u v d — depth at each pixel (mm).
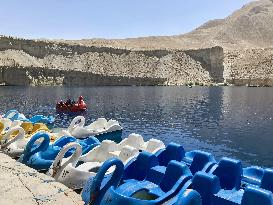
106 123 26500
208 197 11031
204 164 13422
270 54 181375
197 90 103938
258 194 9430
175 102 63688
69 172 14102
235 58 190250
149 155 13500
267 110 51906
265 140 30125
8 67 106875
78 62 145000
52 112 45125
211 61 161625
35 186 11977
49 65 136625
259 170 13375
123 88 106812
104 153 15945
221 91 99438
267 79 133625
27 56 133500
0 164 14219
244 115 46219
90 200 11383
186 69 157500
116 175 11820
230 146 27844
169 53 164375
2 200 10516
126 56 157500
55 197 11391
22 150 17719
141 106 55781
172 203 10703
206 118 43094
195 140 29984
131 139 17375
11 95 71812
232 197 10945
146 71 152375
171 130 34531
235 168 12172
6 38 132000
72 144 14539
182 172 11797
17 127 18266
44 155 16375
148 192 12078
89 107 52688
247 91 100375
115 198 10625
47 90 89625
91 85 118438
